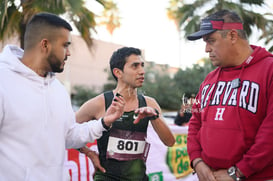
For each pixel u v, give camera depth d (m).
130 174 1.91
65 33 1.66
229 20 1.83
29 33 1.63
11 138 1.52
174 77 18.00
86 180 2.70
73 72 22.22
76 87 21.94
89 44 11.60
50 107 1.63
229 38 1.83
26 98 1.54
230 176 1.74
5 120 1.50
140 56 1.96
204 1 14.93
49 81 1.67
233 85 1.81
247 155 1.67
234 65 1.86
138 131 1.93
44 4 8.51
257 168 1.65
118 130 1.90
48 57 1.63
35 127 1.54
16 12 8.80
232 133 1.76
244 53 1.84
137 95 2.04
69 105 1.78
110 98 1.98
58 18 1.67
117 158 1.90
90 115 2.01
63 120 1.69
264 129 1.64
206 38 1.91
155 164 3.17
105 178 1.93
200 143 2.01
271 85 1.67
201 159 1.95
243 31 1.86
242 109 1.74
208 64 17.25
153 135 3.20
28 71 1.57
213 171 1.87
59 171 1.64
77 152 2.68
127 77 1.92
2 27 8.63
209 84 2.01
